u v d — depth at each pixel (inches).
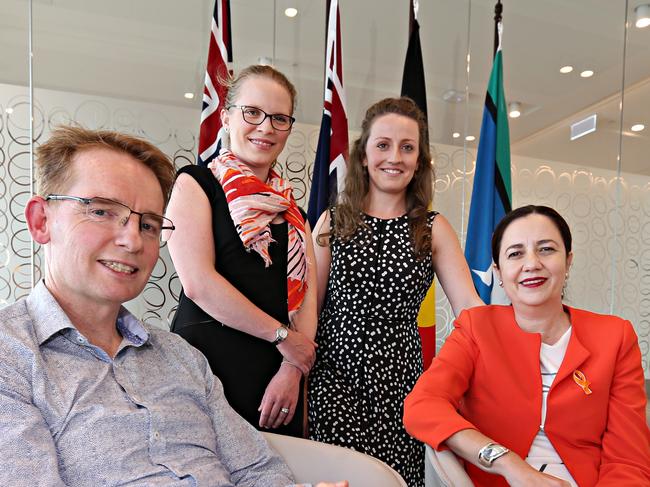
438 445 49.7
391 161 72.7
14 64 102.5
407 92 111.7
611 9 137.3
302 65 120.4
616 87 140.7
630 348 55.3
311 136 119.0
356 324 70.3
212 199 63.6
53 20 104.9
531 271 56.5
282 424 63.4
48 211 42.8
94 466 39.5
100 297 42.9
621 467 50.9
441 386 54.9
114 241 42.6
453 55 130.4
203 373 51.6
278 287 64.8
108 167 42.9
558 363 56.6
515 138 136.9
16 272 100.0
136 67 109.4
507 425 55.2
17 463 34.9
